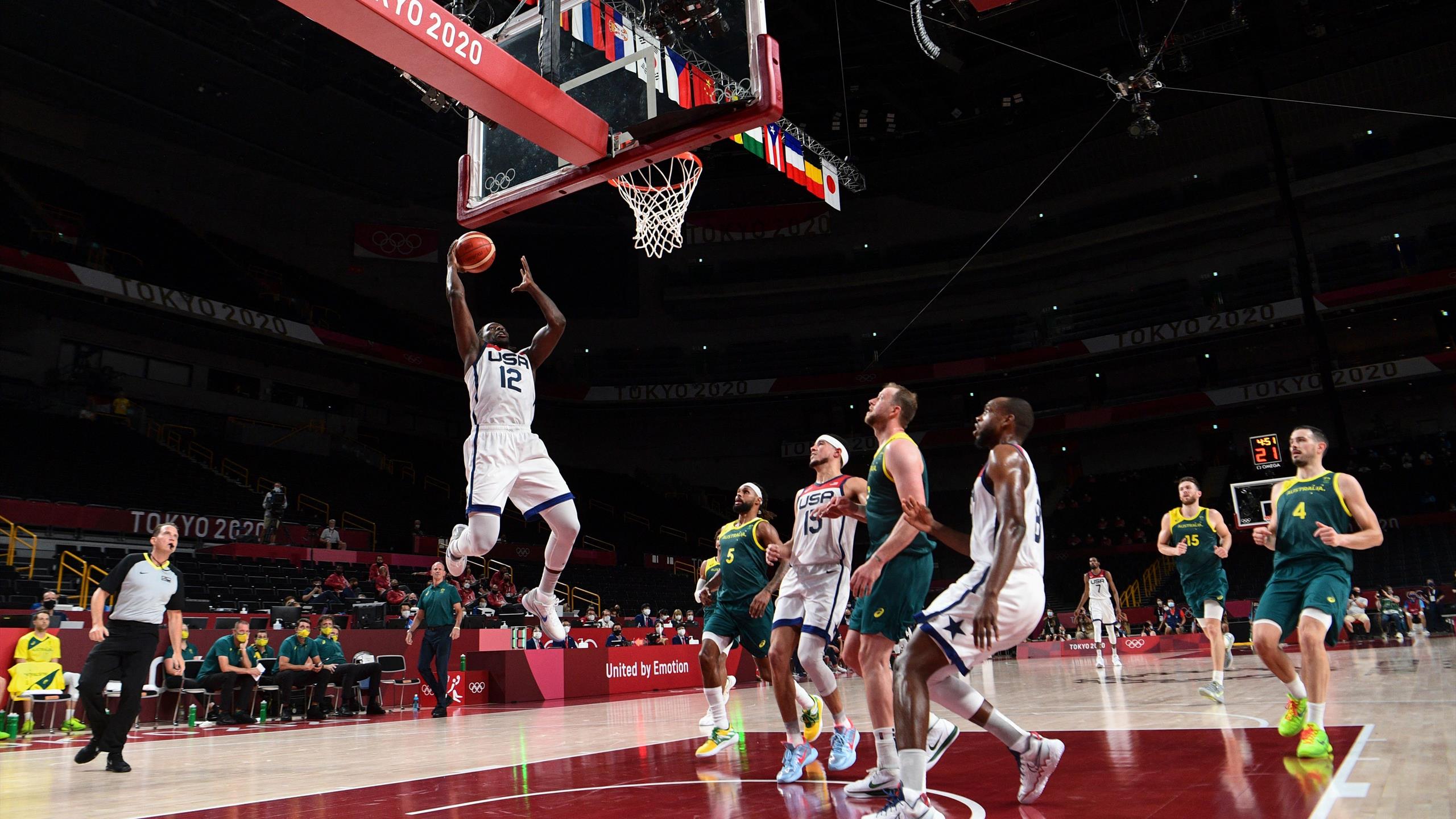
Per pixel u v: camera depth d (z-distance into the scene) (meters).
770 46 5.66
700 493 36.91
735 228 35.25
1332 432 33.12
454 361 31.84
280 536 21.45
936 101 29.55
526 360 5.14
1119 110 29.97
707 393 34.78
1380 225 31.45
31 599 14.49
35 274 22.23
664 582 29.30
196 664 10.37
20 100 24.42
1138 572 31.03
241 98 24.91
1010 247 34.47
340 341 28.23
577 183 6.21
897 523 3.88
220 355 28.33
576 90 6.17
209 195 28.50
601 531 31.70
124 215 26.47
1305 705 4.51
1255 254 32.91
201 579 16.98
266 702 10.44
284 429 29.03
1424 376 29.11
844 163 22.06
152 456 23.50
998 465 3.20
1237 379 32.94
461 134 27.53
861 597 3.61
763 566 5.78
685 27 5.88
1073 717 6.61
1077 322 34.62
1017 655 23.47
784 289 35.28
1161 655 21.02
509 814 3.60
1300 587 4.62
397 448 32.41
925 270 34.97
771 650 4.88
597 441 37.47
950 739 4.07
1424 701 6.33
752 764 4.97
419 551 24.12
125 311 24.84
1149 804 3.23
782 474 37.28
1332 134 30.81
